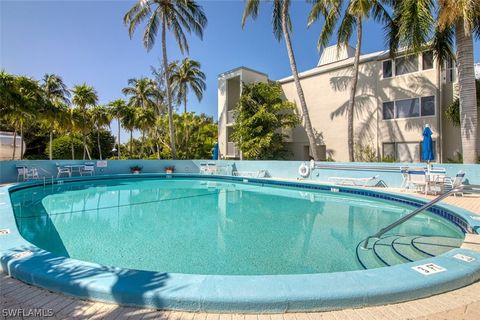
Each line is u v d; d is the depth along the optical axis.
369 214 8.25
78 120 30.12
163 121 29.69
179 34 21.08
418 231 6.36
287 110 21.08
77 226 6.82
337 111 19.12
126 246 5.36
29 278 2.95
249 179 15.79
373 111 17.59
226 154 23.47
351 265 4.43
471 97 10.71
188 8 21.02
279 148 19.69
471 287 2.93
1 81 17.67
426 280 2.75
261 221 7.38
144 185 14.94
